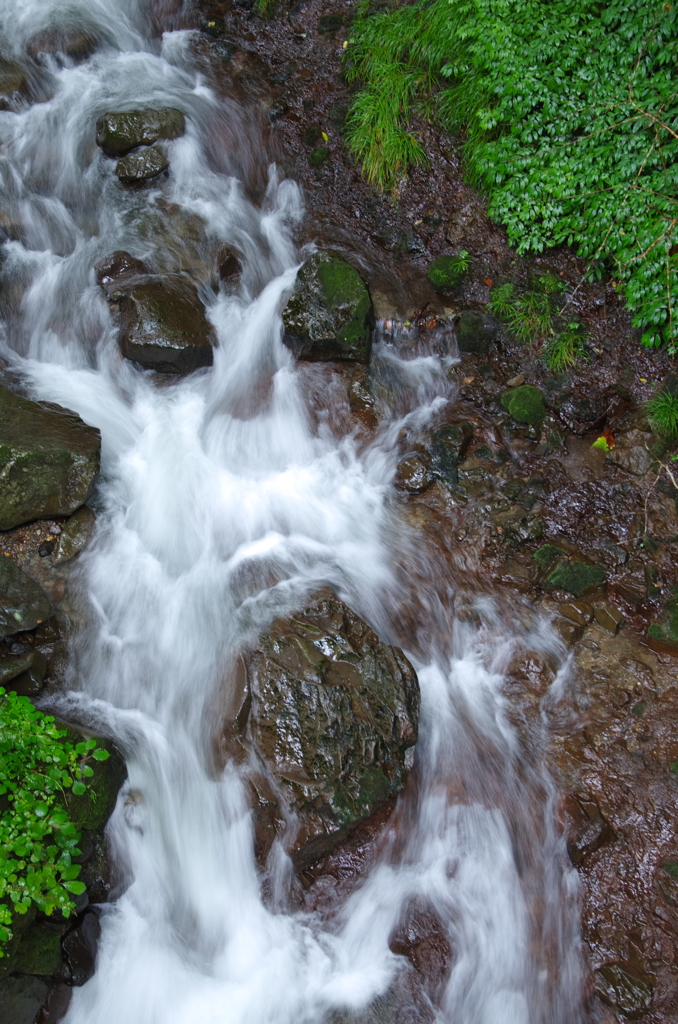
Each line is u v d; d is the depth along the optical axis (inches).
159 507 221.5
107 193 272.4
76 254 261.1
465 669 210.7
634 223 241.1
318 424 252.7
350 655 183.9
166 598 203.8
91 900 157.9
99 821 158.2
